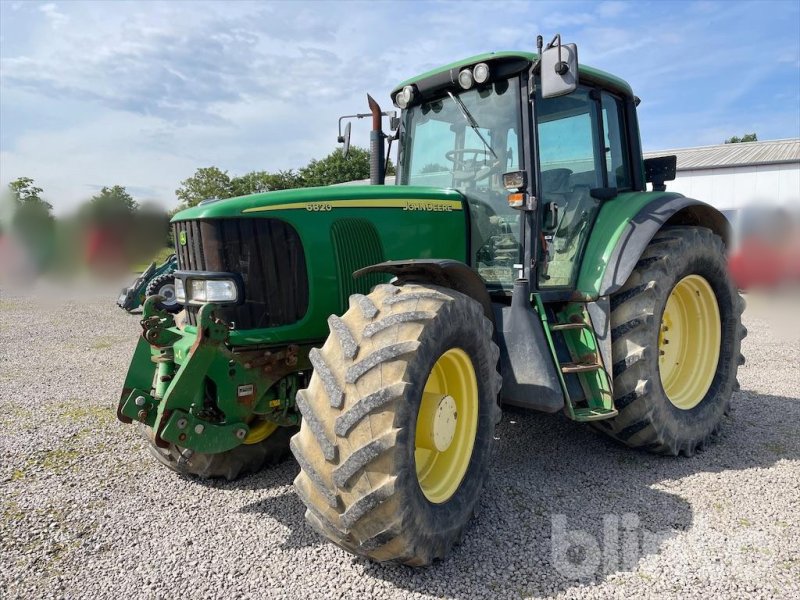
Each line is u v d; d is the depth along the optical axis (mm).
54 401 5090
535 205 3281
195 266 3033
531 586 2365
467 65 3555
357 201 3252
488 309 3066
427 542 2361
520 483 3336
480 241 3678
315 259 3096
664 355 4016
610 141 4133
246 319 2973
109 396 5250
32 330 9055
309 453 2293
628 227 3588
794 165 16266
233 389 2889
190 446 2738
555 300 3432
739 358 4227
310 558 2568
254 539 2738
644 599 2277
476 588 2352
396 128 4254
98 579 2439
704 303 4082
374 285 3281
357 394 2250
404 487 2211
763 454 3756
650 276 3539
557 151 3621
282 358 3057
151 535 2785
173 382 2699
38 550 2668
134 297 7797
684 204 3750
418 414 2400
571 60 2895
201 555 2602
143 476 3477
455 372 2770
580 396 3350
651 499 3119
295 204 3066
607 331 3426
